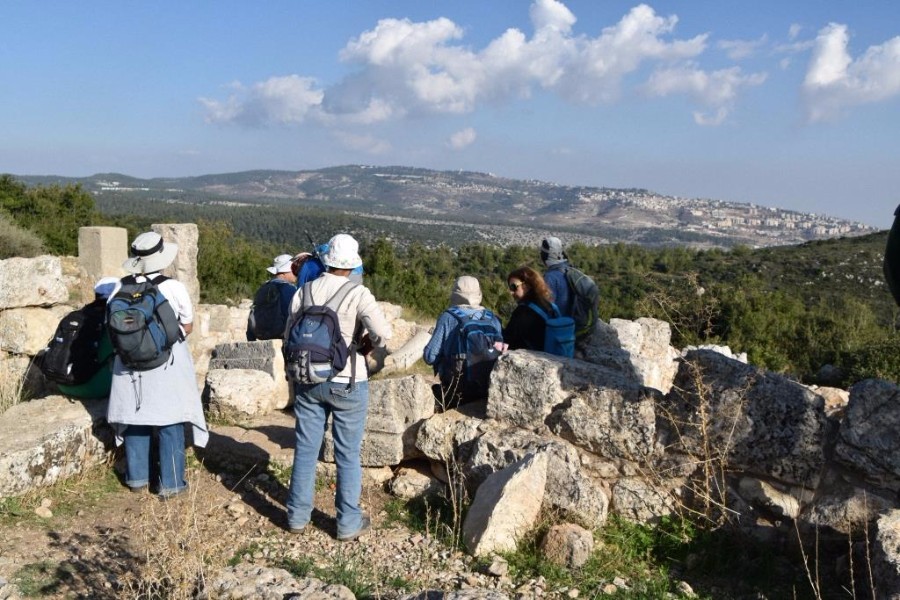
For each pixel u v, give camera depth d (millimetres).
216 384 6676
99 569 3939
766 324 19875
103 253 11070
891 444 4062
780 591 3936
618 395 4727
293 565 4074
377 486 5348
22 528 4340
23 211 24156
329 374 4359
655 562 4266
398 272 29578
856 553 3910
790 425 4309
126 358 4691
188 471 5496
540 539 4375
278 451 5676
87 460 5176
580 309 6840
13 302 6816
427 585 3898
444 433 5129
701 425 4445
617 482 4664
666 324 10078
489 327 5680
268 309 8359
